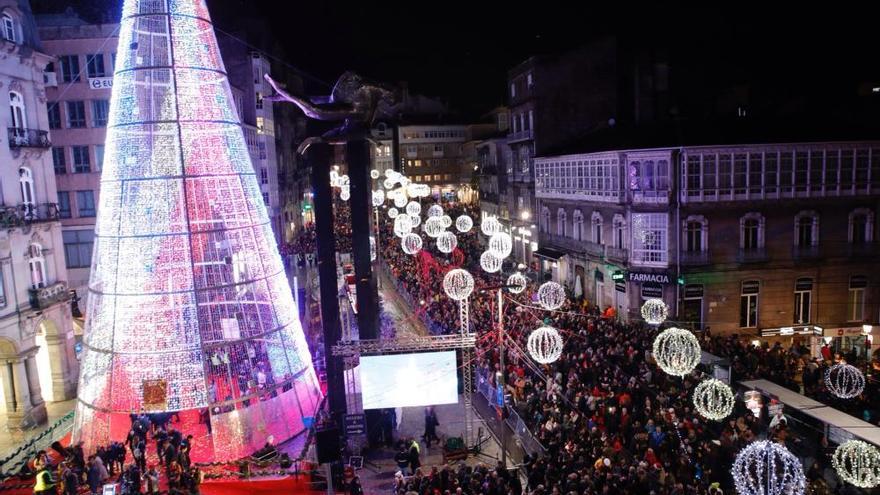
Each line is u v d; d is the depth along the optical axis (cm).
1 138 2673
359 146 2388
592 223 4303
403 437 2472
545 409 2148
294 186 8669
